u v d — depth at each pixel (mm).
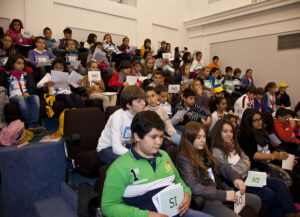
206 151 1812
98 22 5957
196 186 1547
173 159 1748
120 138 1843
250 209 1686
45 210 1970
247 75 6441
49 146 2229
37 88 3223
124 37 5973
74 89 3596
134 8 6660
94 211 1503
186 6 8156
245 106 4375
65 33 4988
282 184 2035
